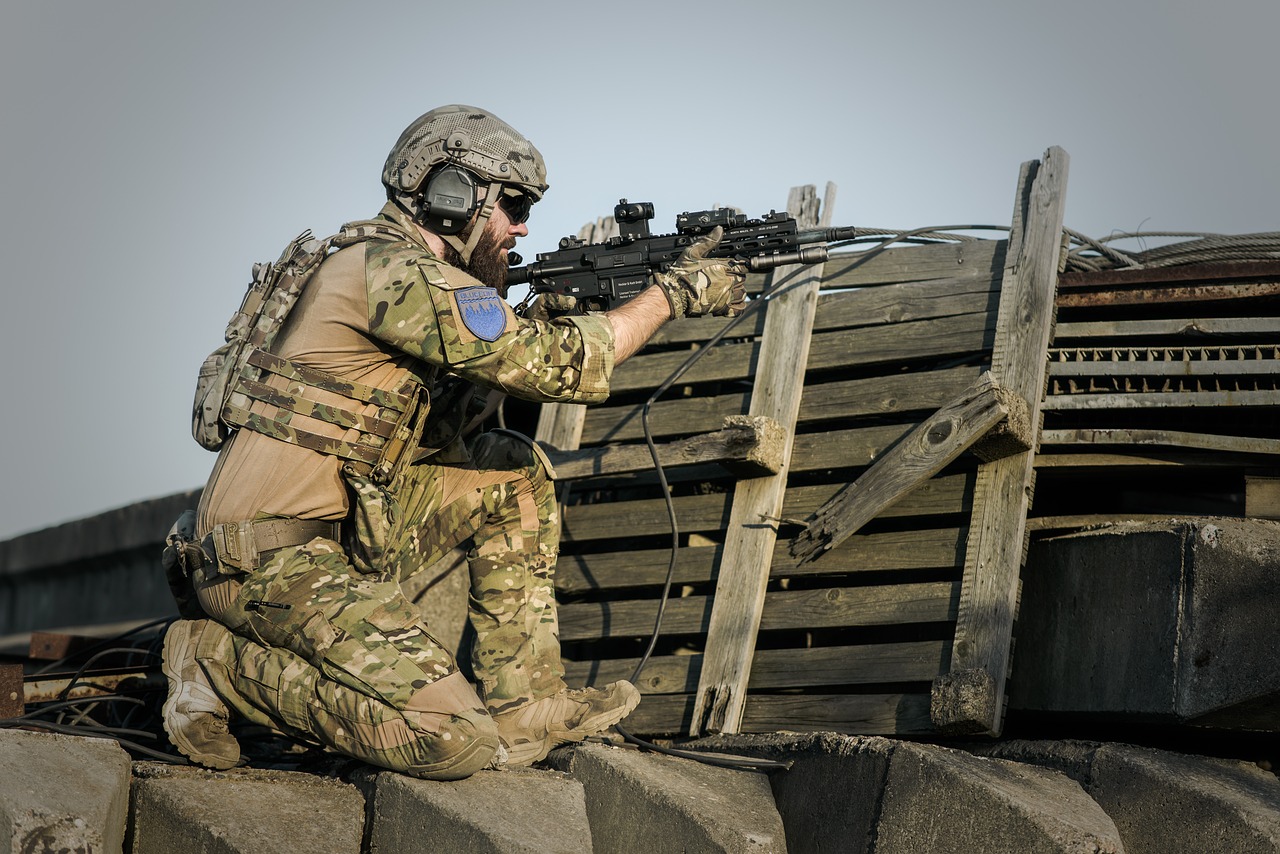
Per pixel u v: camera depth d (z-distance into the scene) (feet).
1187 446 22.94
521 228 21.63
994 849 16.22
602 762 19.22
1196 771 18.45
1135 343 24.68
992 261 25.88
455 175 20.03
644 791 18.35
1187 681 19.57
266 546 18.44
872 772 18.01
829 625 23.72
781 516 25.20
